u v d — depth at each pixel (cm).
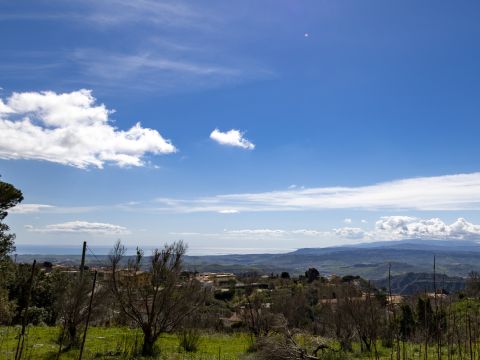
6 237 3831
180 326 2994
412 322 3003
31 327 3325
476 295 2494
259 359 2297
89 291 2592
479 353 1842
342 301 3119
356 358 2503
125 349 2434
